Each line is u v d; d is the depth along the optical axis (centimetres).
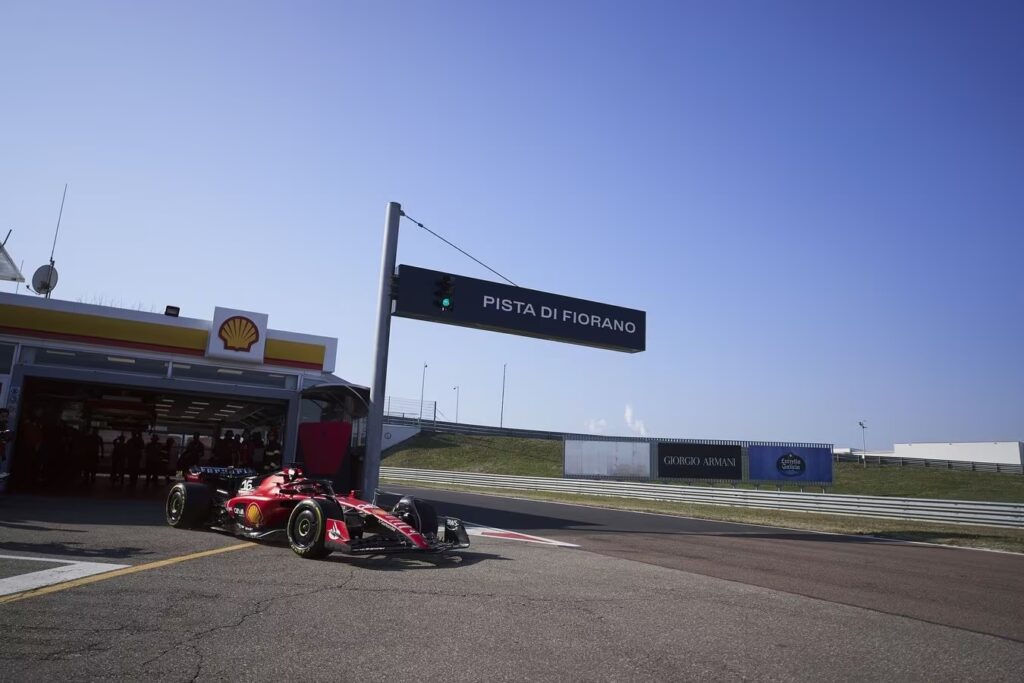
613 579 788
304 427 1642
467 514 1741
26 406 1797
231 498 1005
